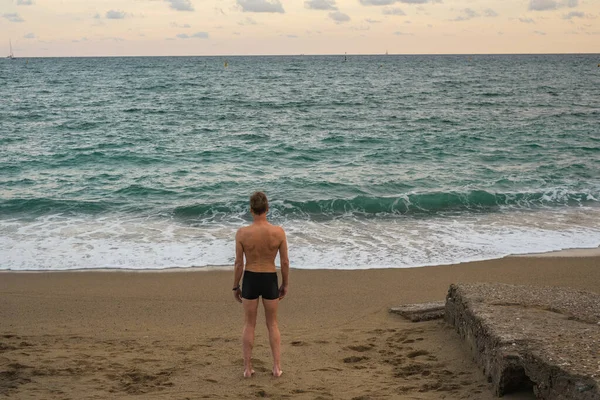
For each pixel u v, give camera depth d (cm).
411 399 437
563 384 371
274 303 500
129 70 10750
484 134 2553
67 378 495
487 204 1401
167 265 962
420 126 2881
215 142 2372
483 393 437
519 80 7125
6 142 2327
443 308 711
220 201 1387
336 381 489
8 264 956
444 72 9712
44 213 1294
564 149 2162
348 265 959
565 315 511
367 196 1402
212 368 528
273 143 2336
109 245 1066
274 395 454
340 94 5041
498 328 470
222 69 11388
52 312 751
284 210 1326
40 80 7125
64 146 2231
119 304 784
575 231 1166
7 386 472
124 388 471
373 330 655
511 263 969
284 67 12594
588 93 4972
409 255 1012
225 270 939
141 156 2009
